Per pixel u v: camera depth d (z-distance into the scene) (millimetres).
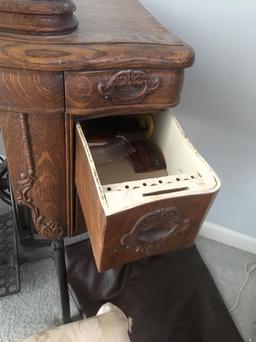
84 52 484
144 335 938
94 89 505
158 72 521
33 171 610
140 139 707
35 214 688
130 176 641
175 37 571
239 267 1197
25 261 1082
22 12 486
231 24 806
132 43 524
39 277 1065
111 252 521
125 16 644
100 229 484
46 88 498
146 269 1083
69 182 642
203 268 1137
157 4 840
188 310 1012
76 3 675
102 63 482
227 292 1118
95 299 1010
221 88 914
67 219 705
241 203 1143
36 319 973
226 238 1247
